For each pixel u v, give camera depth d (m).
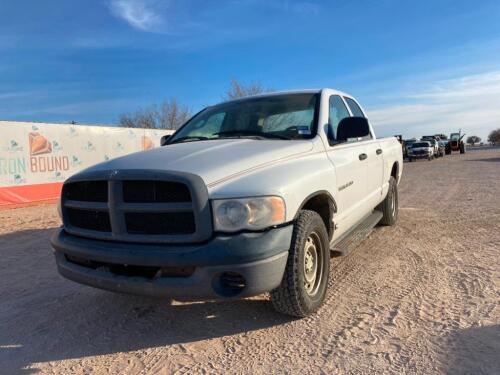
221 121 4.86
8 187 12.91
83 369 3.08
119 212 3.24
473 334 3.25
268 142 4.01
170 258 3.00
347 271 4.87
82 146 15.20
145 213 3.18
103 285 3.34
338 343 3.23
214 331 3.56
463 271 4.69
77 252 3.42
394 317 3.62
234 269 2.98
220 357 3.15
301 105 4.69
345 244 4.44
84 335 3.62
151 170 3.15
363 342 3.23
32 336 3.64
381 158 6.08
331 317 3.67
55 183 14.27
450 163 28.34
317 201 4.05
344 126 4.29
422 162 33.12
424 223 7.35
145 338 3.52
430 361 2.92
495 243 5.80
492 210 8.37
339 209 4.26
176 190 3.09
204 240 3.02
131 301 4.31
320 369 2.91
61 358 3.25
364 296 4.11
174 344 3.39
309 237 3.63
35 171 13.66
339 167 4.26
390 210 6.93
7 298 4.55
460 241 6.01
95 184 3.44
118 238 3.27
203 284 3.00
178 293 3.05
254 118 4.69
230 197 3.02
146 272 3.22
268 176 3.27
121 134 16.69
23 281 5.12
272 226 3.12
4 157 12.80
